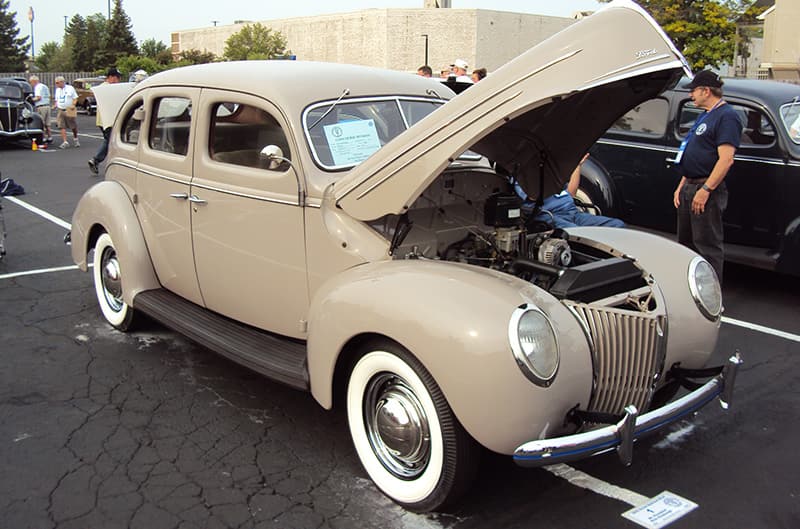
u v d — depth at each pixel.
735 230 6.50
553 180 3.96
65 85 17.94
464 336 2.69
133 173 4.91
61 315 5.66
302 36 60.97
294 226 3.69
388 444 3.09
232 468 3.48
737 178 6.39
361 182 3.40
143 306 4.68
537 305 2.88
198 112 4.22
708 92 5.66
